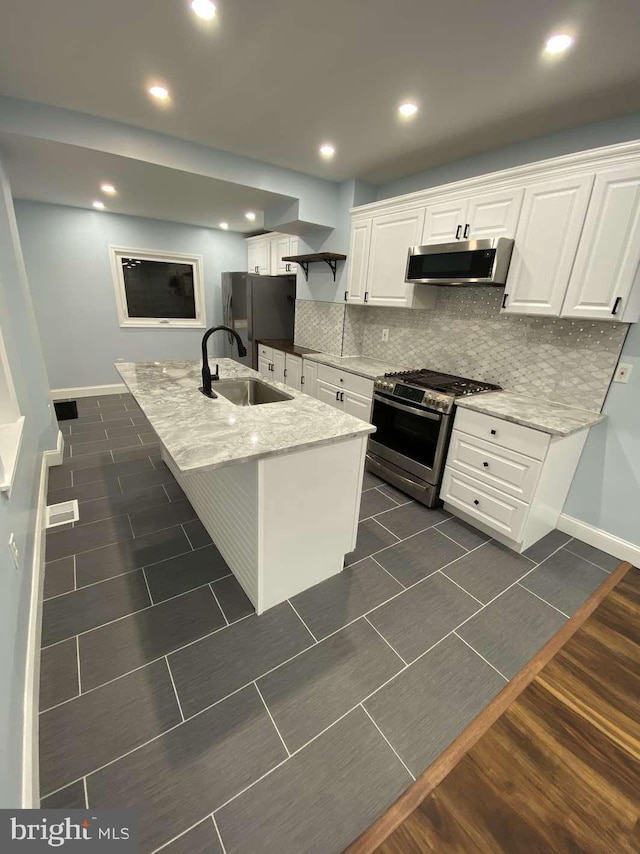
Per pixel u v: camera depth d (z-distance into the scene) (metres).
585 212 1.96
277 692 1.43
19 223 4.30
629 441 2.18
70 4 1.52
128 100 2.25
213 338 6.05
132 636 1.63
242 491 1.70
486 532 2.49
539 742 1.32
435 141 2.63
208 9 1.54
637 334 2.06
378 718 1.36
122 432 3.91
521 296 2.29
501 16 1.50
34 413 2.76
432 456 2.67
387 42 1.69
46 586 1.88
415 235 2.89
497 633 1.74
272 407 1.98
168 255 5.34
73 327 4.91
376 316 3.78
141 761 1.20
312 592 1.92
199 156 2.88
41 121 2.33
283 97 2.18
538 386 2.53
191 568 2.04
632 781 1.22
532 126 2.34
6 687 1.05
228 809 1.10
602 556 2.31
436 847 1.04
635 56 1.66
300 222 3.63
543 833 1.08
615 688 1.52
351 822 1.08
